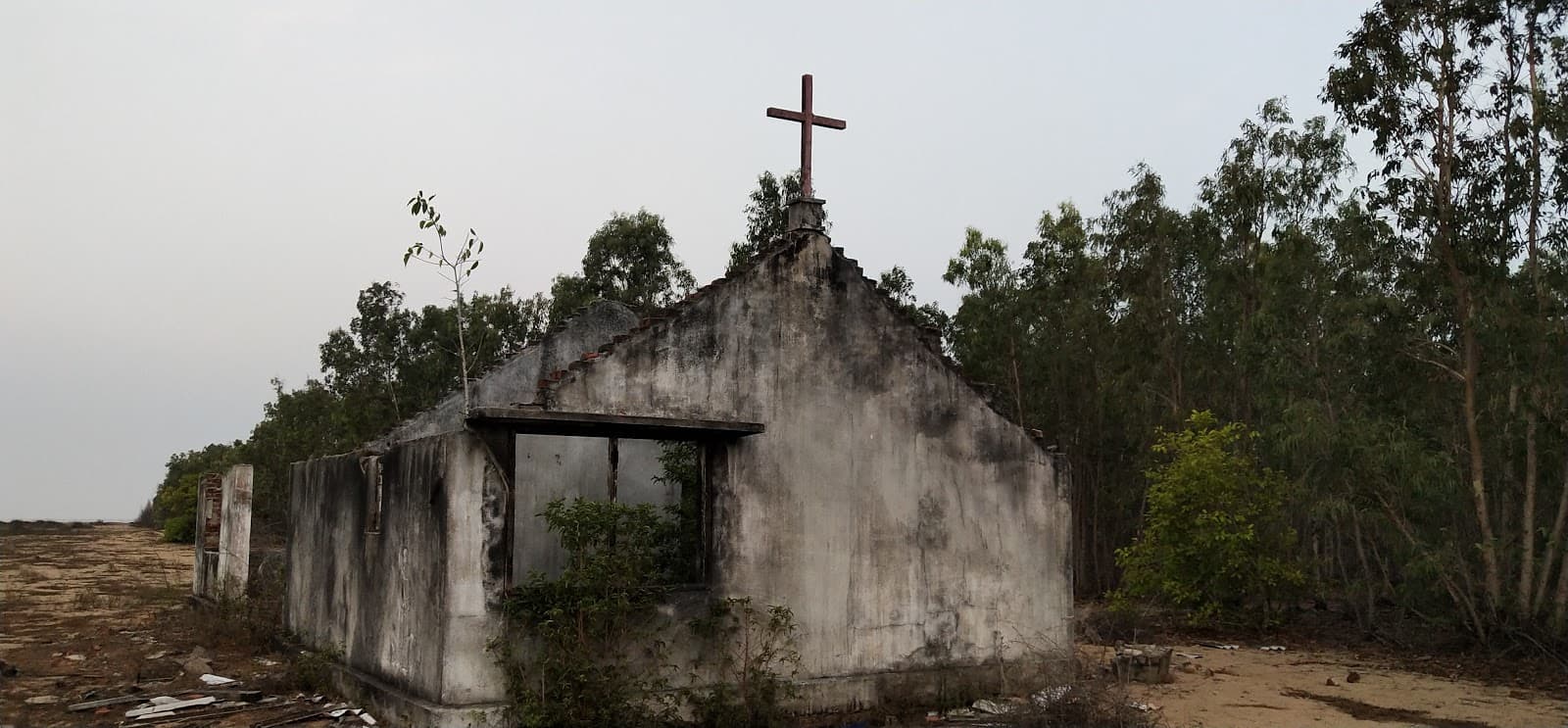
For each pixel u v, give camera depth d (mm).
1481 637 16953
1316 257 24406
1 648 14867
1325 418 19734
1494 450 19109
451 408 15062
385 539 10641
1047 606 12617
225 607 15906
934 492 11930
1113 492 30625
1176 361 30203
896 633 11406
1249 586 19516
